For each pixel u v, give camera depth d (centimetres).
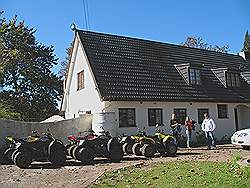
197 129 2806
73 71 2927
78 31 2777
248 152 1883
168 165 1388
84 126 2377
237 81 3350
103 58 2650
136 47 2984
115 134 2325
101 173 1280
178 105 2741
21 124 2123
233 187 902
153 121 2581
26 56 4244
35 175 1299
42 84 4294
